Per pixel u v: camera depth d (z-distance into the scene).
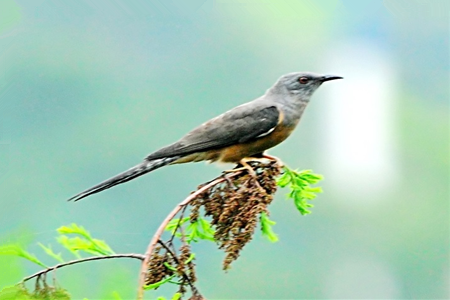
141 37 22.28
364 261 20.88
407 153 24.62
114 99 21.59
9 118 20.19
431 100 26.22
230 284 17.05
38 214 17.84
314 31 26.39
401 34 26.98
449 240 21.80
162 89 22.16
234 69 23.58
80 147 20.53
